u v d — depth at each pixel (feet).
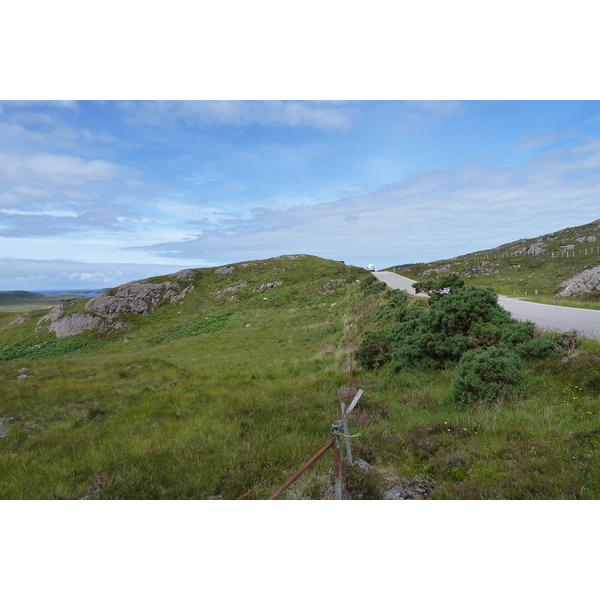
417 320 45.78
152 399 39.11
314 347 79.82
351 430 26.55
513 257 274.36
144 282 232.12
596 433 19.16
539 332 35.94
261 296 190.08
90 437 28.45
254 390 40.32
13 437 30.17
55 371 60.08
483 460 19.22
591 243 264.93
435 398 32.14
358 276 197.88
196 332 142.10
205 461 21.98
